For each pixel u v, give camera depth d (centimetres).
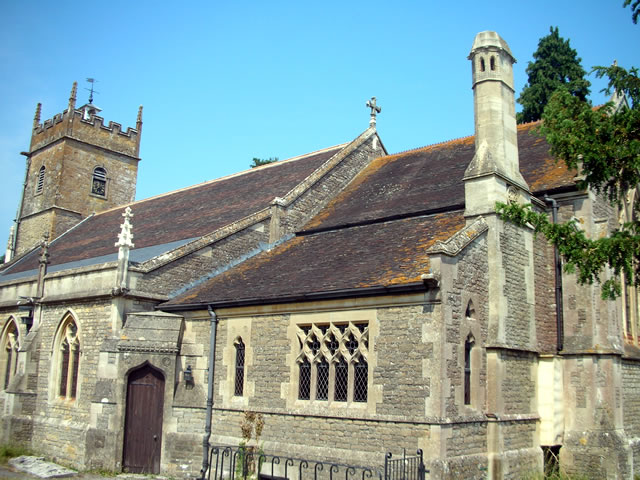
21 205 4088
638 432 1775
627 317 1902
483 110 1717
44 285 2277
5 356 2530
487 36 1772
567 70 3209
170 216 2895
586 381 1645
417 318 1398
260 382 1669
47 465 1886
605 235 1691
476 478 1383
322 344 1557
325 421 1497
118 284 1889
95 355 1959
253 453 1560
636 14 1195
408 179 2308
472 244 1510
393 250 1689
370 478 1370
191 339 1870
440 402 1323
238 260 2188
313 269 1786
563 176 1806
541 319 1722
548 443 1625
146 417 1809
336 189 2525
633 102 1222
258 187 2716
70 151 3881
